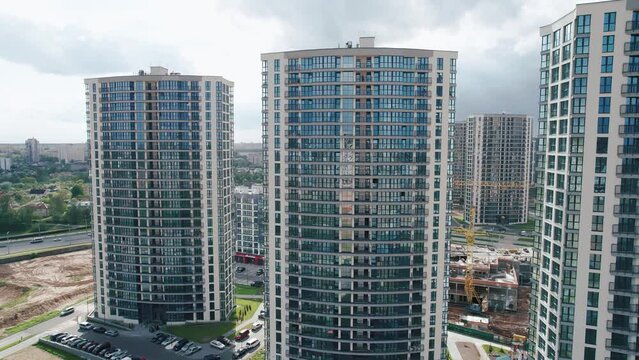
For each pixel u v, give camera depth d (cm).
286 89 11438
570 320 8512
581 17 8012
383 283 11362
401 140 11181
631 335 8119
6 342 14288
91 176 15662
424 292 11512
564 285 8500
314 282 11556
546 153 9181
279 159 11662
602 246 8194
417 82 11094
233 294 16712
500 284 18100
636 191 7944
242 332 14388
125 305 15525
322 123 11188
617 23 7794
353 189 11175
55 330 15225
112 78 14988
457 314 17675
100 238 15688
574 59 8131
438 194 11425
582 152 8175
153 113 14862
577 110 8169
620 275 8131
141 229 15125
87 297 18575
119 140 15050
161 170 14975
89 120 15488
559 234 8638
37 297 18438
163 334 14575
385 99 11038
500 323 16688
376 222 11262
